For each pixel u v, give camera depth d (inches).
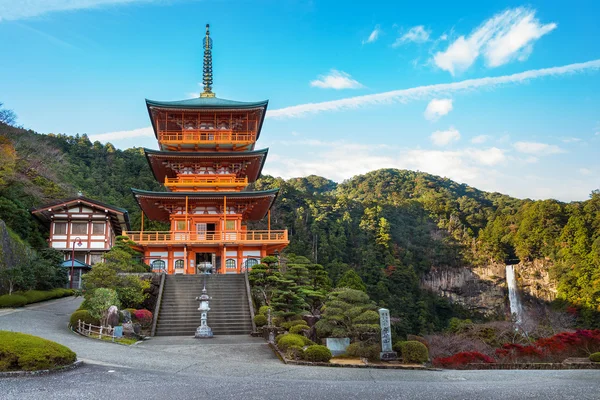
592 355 1191.6
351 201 6215.6
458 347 1593.3
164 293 1473.9
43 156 3181.6
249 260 2037.4
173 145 2150.6
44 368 649.0
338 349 1019.3
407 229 5915.4
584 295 3700.8
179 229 2081.7
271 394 585.0
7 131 2935.5
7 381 597.6
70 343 935.7
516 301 4980.3
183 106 2116.1
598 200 4542.3
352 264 4768.7
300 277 1443.2
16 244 1872.5
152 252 2021.4
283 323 1205.1
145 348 976.9
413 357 959.6
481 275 5418.3
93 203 2444.6
